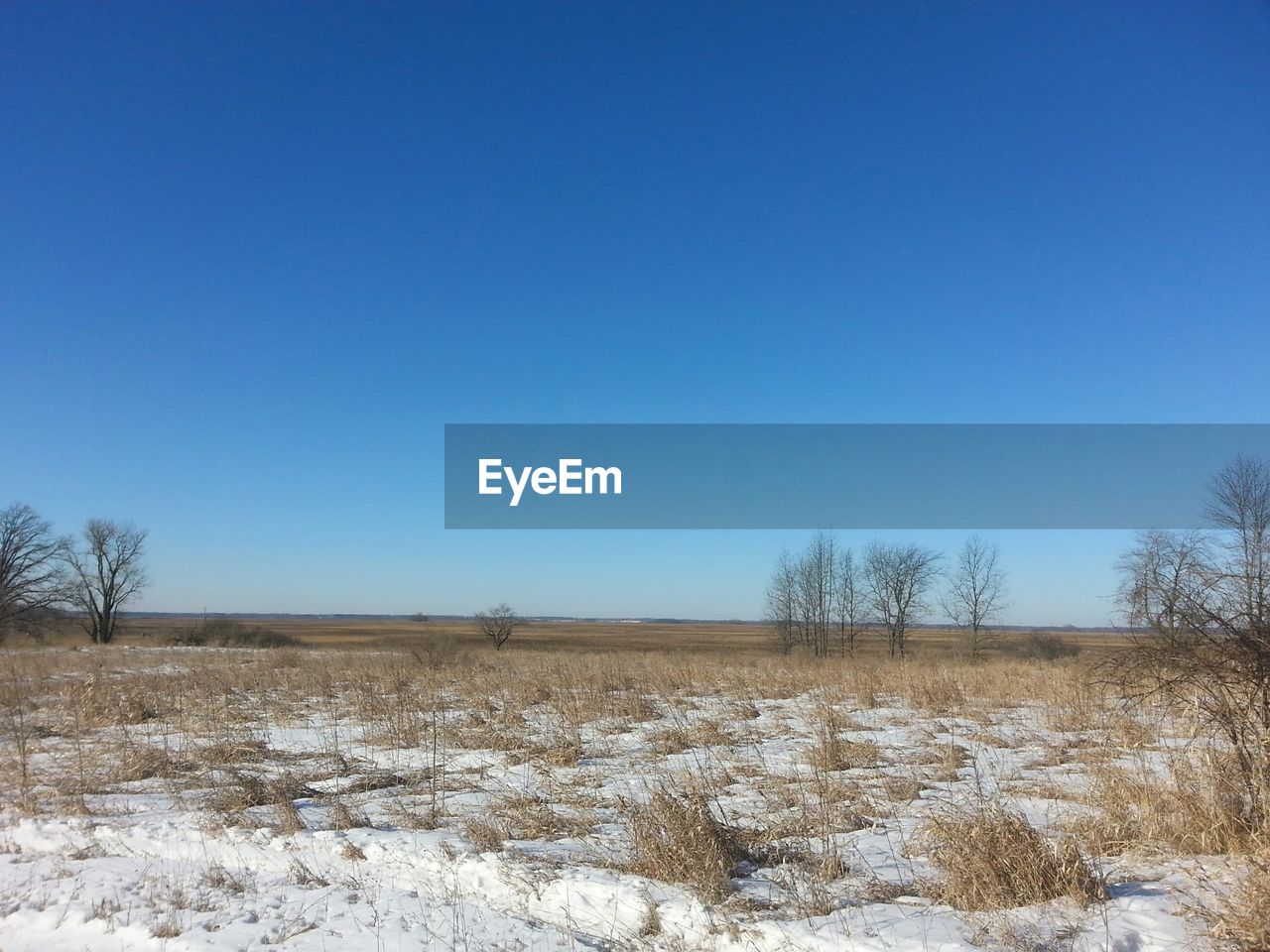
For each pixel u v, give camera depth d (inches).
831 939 182.4
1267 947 167.6
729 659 1280.8
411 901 223.1
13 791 364.5
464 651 1294.3
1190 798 248.4
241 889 236.7
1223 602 254.1
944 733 495.2
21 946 202.5
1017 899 199.9
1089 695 527.5
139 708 600.7
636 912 207.6
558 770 389.1
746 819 291.7
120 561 2578.7
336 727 540.1
